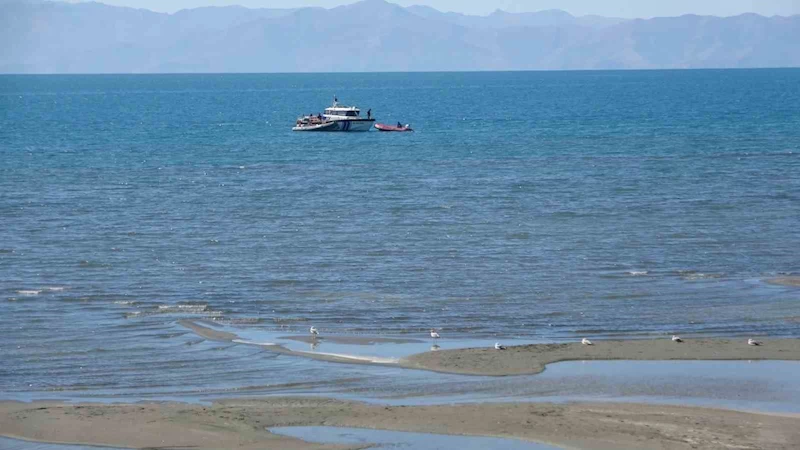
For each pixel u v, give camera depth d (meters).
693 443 35.00
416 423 37.03
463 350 46.97
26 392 41.25
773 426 36.62
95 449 34.84
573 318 53.94
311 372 44.03
